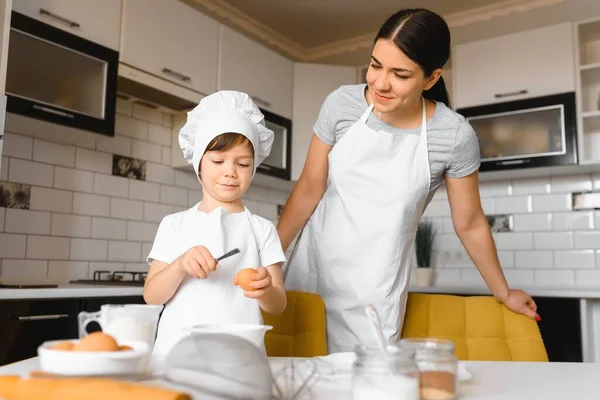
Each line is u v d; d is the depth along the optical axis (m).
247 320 1.08
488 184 3.56
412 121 1.46
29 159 2.46
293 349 1.37
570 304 2.67
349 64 4.00
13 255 2.38
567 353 2.65
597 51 3.25
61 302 1.96
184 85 2.76
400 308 1.46
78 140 2.53
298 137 3.49
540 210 3.38
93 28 2.33
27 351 1.85
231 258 1.11
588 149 3.14
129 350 0.68
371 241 1.46
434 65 1.28
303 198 1.62
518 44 3.19
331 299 1.52
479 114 3.26
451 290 2.98
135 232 2.89
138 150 2.93
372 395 0.69
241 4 3.38
